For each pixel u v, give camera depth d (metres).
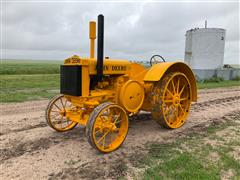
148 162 3.59
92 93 4.33
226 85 14.97
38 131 5.00
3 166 3.46
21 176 3.19
